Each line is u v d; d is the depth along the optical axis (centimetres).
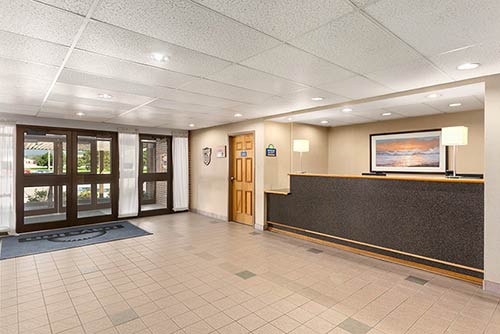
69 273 355
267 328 238
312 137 664
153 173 738
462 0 160
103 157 654
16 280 334
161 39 212
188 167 797
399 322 246
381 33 203
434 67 274
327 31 200
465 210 333
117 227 605
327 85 336
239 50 233
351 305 276
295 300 286
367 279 338
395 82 325
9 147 533
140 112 511
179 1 161
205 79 312
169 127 731
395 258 396
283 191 557
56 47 226
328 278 341
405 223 382
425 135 533
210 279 337
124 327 239
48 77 303
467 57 249
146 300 286
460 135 366
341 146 678
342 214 452
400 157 570
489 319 250
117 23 187
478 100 398
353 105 433
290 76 302
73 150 611
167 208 762
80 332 232
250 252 438
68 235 539
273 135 591
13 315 257
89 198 640
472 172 478
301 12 174
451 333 230
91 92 367
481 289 311
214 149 708
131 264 387
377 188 411
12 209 537
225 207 673
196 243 488
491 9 169
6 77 302
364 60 256
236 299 288
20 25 189
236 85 336
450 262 343
